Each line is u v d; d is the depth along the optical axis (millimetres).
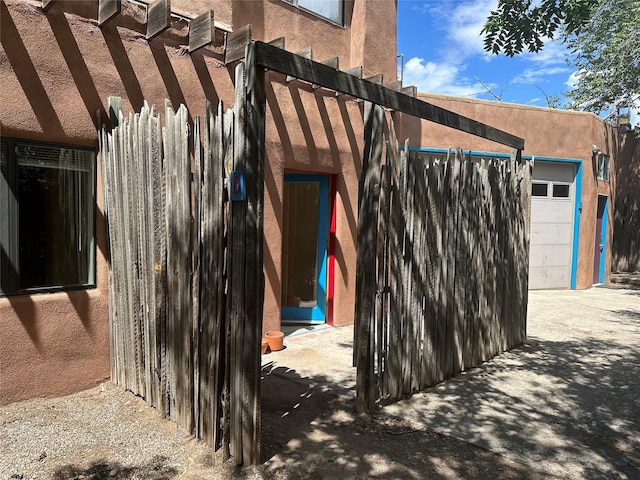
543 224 11586
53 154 4020
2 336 3727
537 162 11352
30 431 3492
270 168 5867
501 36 4941
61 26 3932
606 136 12547
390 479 3064
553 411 4203
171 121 3432
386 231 4109
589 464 3322
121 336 4199
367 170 3930
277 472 3092
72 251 4199
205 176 3227
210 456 3246
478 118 10117
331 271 6945
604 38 11758
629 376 5156
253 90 3002
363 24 7164
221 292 3168
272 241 5949
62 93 3963
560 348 6266
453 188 4863
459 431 3770
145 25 4496
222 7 5324
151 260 3717
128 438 3449
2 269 3744
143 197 3732
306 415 3986
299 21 6559
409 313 4395
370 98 3908
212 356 3256
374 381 4070
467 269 5172
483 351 5562
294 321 7055
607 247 13195
